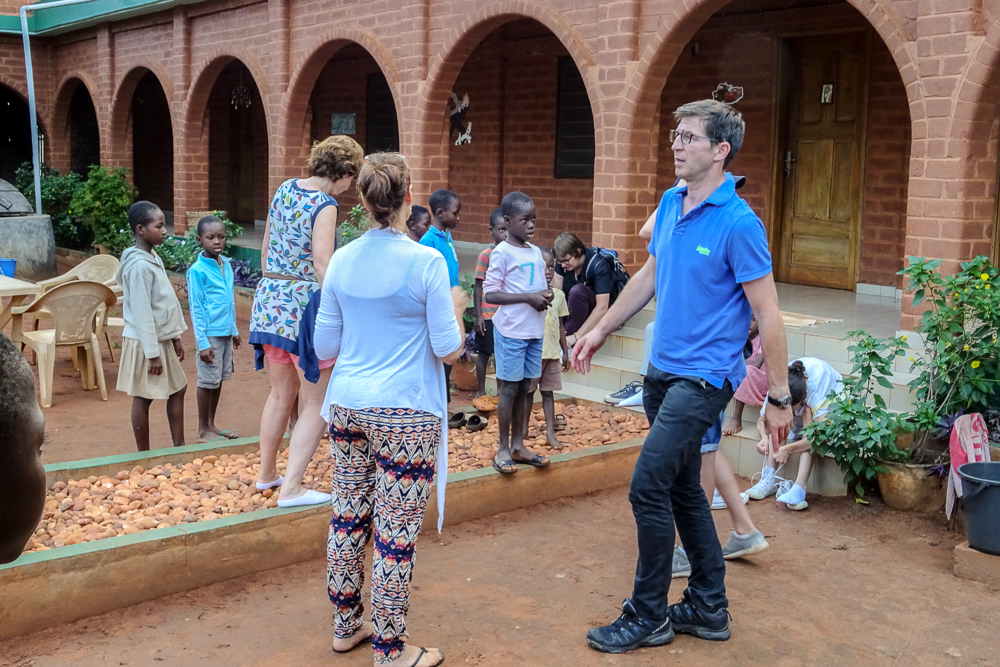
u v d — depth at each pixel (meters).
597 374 8.10
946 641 3.96
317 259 4.42
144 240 5.89
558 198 13.42
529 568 4.71
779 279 10.66
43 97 19.80
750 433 6.40
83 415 7.77
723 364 3.68
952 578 4.66
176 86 15.77
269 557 4.57
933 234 6.57
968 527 4.68
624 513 5.59
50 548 4.24
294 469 4.66
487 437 6.55
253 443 5.98
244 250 14.92
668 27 8.28
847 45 9.77
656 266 3.87
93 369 8.62
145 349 5.76
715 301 3.68
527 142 13.79
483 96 14.31
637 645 3.83
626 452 6.15
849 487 5.90
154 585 4.20
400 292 3.39
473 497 5.38
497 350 5.47
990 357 5.48
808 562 4.86
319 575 4.55
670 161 11.65
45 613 3.89
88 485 5.26
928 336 5.71
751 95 10.61
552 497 5.77
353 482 3.63
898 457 5.68
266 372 9.62
